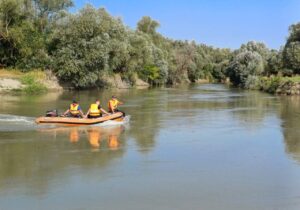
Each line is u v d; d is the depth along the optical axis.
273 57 88.94
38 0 64.06
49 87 54.44
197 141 18.86
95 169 13.41
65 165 13.82
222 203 10.48
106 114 23.16
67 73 56.00
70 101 38.50
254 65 86.31
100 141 18.16
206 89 74.00
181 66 107.69
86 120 21.98
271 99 47.19
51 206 10.03
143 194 11.04
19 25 55.91
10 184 11.65
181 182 12.20
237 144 18.31
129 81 77.88
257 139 19.69
